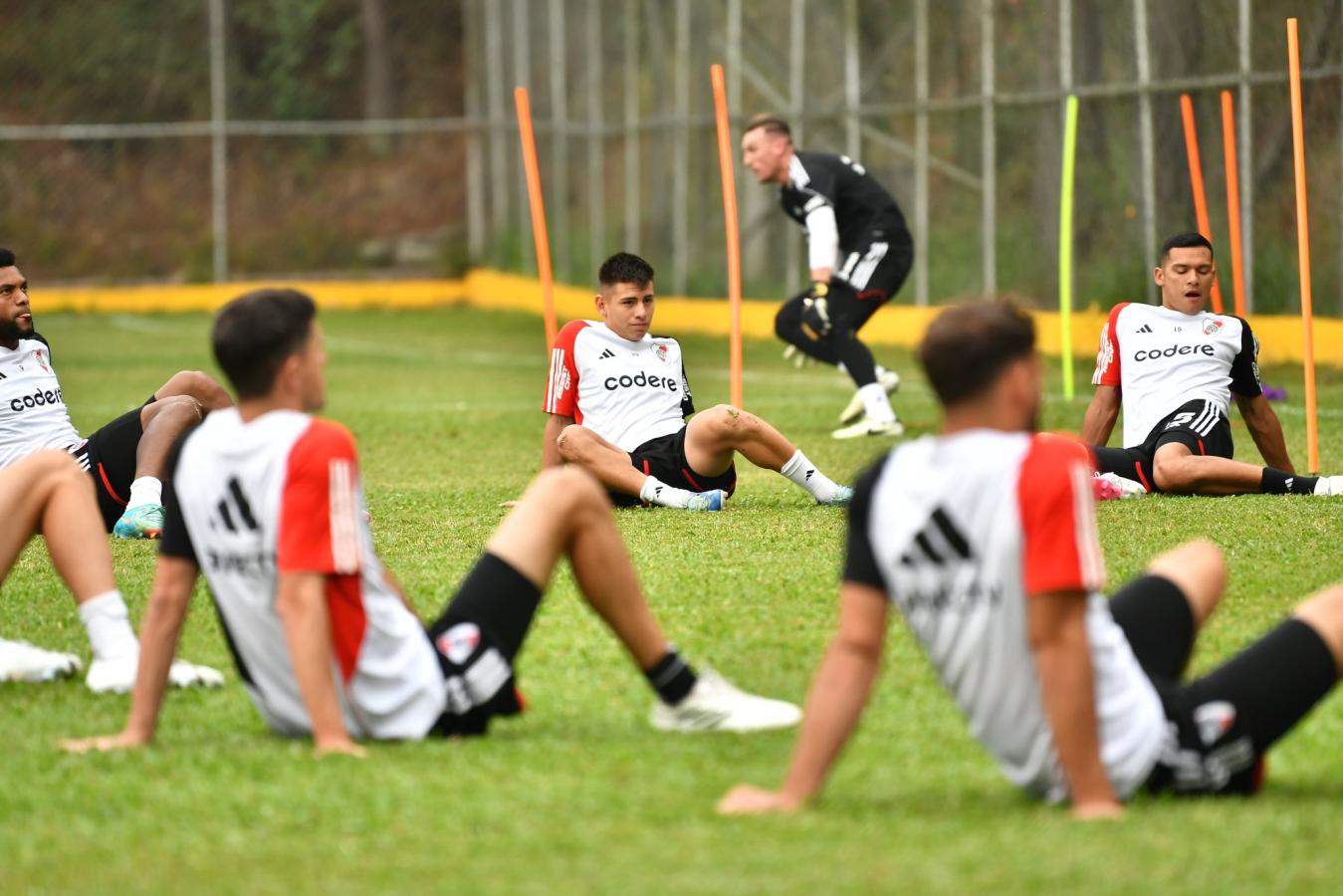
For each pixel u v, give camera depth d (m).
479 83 89.75
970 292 58.53
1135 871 9.27
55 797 11.37
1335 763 11.99
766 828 10.23
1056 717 9.94
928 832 10.07
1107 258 53.22
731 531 21.91
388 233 94.62
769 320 66.19
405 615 12.31
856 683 10.47
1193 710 10.51
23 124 91.12
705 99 70.44
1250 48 47.94
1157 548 20.08
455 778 11.48
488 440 36.53
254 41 91.75
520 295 84.44
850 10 62.91
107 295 85.31
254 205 92.00
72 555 14.50
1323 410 37.31
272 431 11.61
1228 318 25.45
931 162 60.12
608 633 16.23
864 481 10.29
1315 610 10.77
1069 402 40.00
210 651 16.06
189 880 9.72
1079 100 53.91
